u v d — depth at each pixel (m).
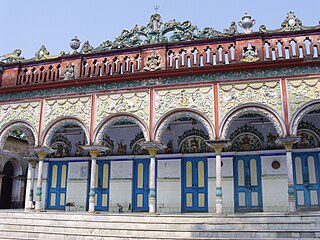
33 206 14.51
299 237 8.56
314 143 12.13
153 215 10.09
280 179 12.07
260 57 10.73
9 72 13.38
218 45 11.22
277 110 10.26
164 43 11.59
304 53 10.51
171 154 13.24
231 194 12.35
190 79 11.11
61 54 13.09
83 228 9.92
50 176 14.73
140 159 13.78
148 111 11.30
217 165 10.41
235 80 10.73
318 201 11.70
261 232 8.76
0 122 13.02
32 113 12.68
